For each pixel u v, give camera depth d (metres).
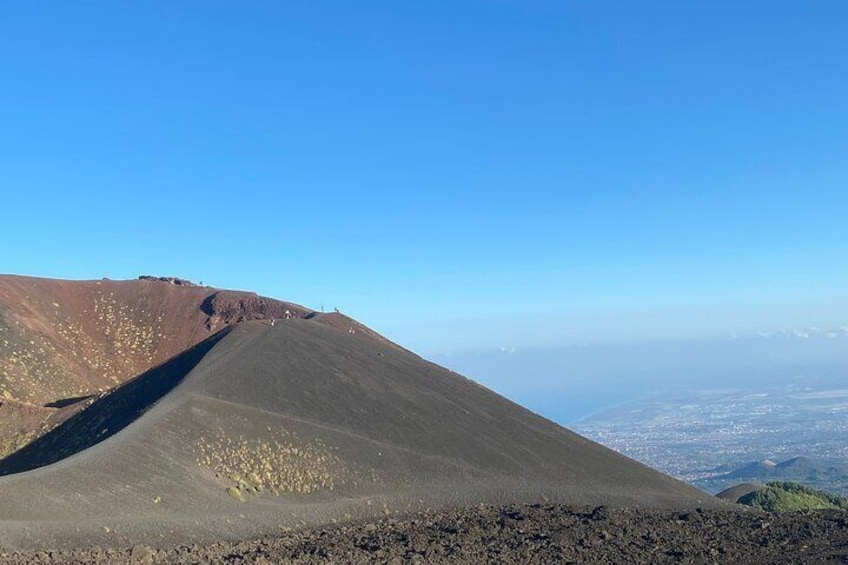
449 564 35.41
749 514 58.16
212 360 74.62
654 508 60.16
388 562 34.78
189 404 58.44
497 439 71.50
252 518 44.59
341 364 79.62
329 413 68.19
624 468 73.00
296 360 77.44
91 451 48.84
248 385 69.31
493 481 61.91
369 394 74.12
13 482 39.81
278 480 53.38
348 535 43.19
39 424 70.31
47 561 30.25
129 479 44.81
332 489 54.78
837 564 38.31
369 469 58.97
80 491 41.12
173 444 51.91
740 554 40.72
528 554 38.62
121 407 68.00
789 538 45.91
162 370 77.31
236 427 57.31
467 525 47.47
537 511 53.94
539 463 68.19
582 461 71.62
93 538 35.62
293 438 59.06
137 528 38.06
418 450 65.12
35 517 36.34
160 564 32.22
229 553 35.56
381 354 89.75
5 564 29.33
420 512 53.31
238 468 52.47
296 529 45.03
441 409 75.56
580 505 58.75
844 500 87.75
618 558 38.62
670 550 41.03
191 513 42.81
